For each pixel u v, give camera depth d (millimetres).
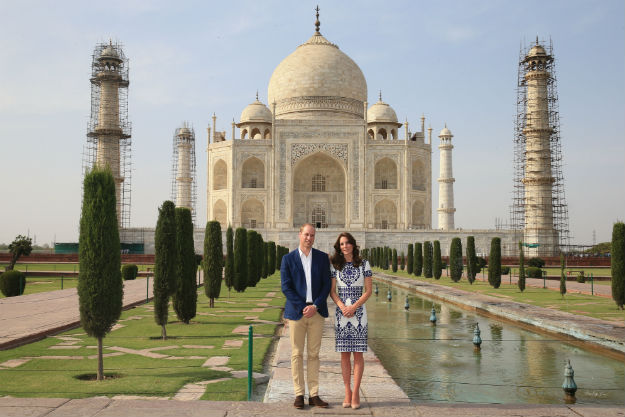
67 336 19250
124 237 87312
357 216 95125
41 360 15016
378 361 14016
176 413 9047
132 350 16547
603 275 57812
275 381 11789
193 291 22422
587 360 17125
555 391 13594
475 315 27859
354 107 108312
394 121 107562
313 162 102938
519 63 88000
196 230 91188
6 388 11891
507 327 23828
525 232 85250
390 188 101812
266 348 16984
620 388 13938
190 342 17984
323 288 10125
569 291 38750
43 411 9078
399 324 24734
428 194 100125
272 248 58594
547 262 77125
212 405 9570
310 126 96188
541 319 22156
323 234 86375
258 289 40625
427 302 34250
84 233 13570
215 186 102750
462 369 15867
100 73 89000
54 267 66188
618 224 28188
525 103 87688
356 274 10070
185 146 105375
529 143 85188
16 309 26141
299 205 102062
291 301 9984
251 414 9141
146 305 29922
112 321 13492
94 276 13414
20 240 55594
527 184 85312
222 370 13773
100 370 12977
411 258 61094
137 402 9617
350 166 95875
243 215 99938
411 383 14336
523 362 16812
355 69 110375
